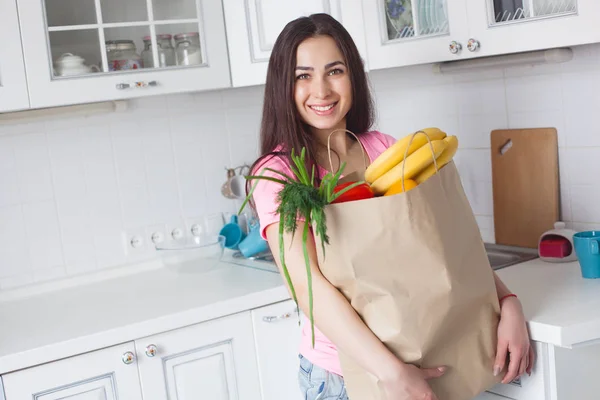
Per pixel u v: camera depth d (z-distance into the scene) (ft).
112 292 7.89
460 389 5.08
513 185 7.64
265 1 7.64
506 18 6.28
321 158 5.61
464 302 4.88
